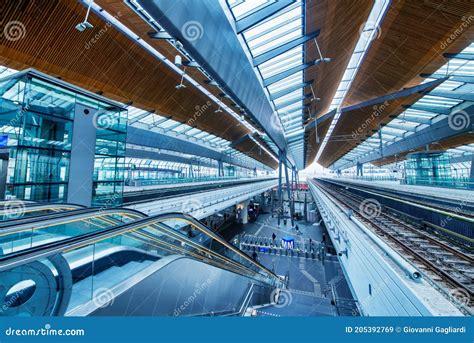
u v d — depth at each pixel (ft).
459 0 23.72
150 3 14.92
